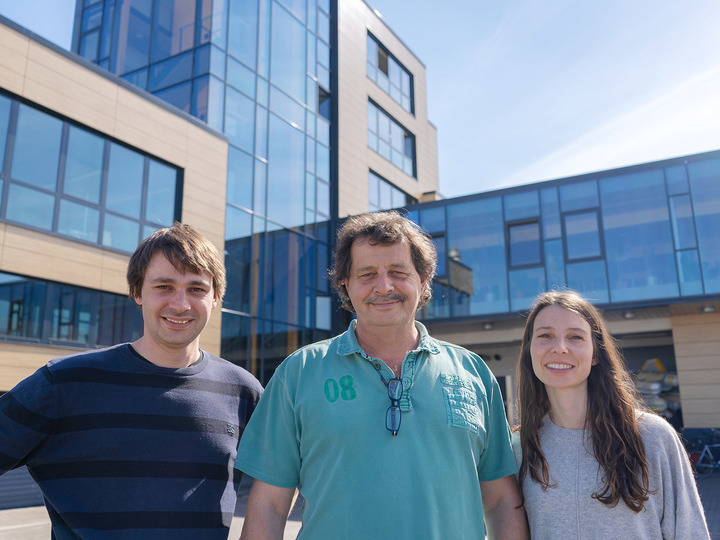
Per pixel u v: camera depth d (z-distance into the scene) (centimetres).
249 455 197
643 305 1112
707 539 195
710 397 1150
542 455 215
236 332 1216
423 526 172
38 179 870
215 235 1159
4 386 788
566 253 1196
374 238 198
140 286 218
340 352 197
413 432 182
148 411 199
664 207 1130
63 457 191
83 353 210
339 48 1702
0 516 734
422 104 2162
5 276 815
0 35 837
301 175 1493
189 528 191
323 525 176
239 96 1328
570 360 216
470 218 1305
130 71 1394
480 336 1398
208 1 1288
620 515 196
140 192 1034
